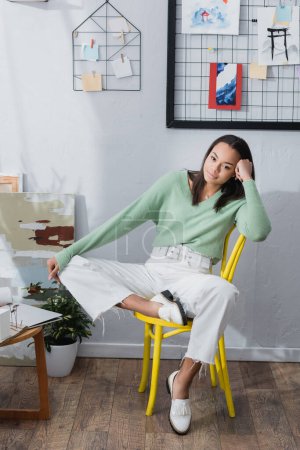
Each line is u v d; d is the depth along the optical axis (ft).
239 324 9.70
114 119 9.24
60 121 9.25
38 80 9.16
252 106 9.13
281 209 9.39
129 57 9.06
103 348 9.75
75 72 9.12
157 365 7.75
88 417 7.75
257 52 8.99
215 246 8.24
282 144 9.21
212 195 8.26
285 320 9.68
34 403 8.10
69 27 9.01
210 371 8.72
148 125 9.23
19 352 9.34
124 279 8.20
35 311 7.65
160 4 8.93
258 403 8.25
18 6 8.99
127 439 7.25
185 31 8.93
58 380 8.85
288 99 9.10
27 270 9.37
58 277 8.14
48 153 9.34
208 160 8.07
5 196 9.27
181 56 9.02
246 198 7.88
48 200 9.30
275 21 8.88
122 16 8.96
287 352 9.72
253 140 9.21
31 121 9.27
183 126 9.12
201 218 8.21
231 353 9.73
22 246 9.34
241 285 9.59
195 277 7.79
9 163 9.38
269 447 7.13
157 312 7.48
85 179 9.40
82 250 8.25
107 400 8.24
